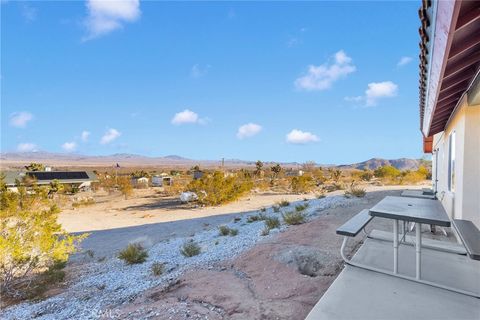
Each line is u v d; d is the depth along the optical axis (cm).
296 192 2727
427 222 321
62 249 723
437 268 373
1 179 1917
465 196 442
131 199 2928
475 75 336
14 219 763
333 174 3894
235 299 358
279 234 684
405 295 304
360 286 325
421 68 306
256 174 4822
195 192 2361
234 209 1931
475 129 431
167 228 1391
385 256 420
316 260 453
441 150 829
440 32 173
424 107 459
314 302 330
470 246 276
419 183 2519
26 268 669
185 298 381
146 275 561
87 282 601
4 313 479
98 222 1717
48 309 462
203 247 748
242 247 624
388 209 379
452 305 283
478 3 157
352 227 396
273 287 384
